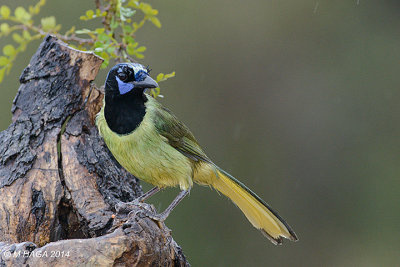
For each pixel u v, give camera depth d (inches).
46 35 346.3
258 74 647.1
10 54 348.5
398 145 632.4
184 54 634.8
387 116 644.7
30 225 309.7
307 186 630.5
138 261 267.6
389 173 626.5
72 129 336.2
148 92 400.2
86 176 326.0
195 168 350.9
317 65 654.5
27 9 564.7
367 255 611.2
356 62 655.8
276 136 642.8
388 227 617.3
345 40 659.4
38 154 323.3
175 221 581.6
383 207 622.8
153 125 324.5
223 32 648.4
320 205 629.0
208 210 591.5
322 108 646.5
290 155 638.5
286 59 655.1
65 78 339.9
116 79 321.4
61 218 321.7
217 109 636.1
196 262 578.2
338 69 653.9
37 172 318.3
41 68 339.9
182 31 638.5
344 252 608.4
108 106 324.5
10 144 324.5
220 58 642.8
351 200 629.9
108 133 326.6
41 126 329.7
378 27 661.3
